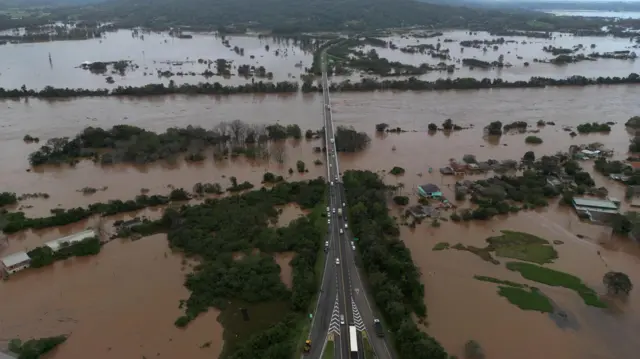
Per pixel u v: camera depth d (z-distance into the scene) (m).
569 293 132.12
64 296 131.00
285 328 114.69
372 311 122.62
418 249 153.75
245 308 125.94
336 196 187.12
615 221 161.62
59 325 120.00
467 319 121.38
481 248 154.75
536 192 191.62
